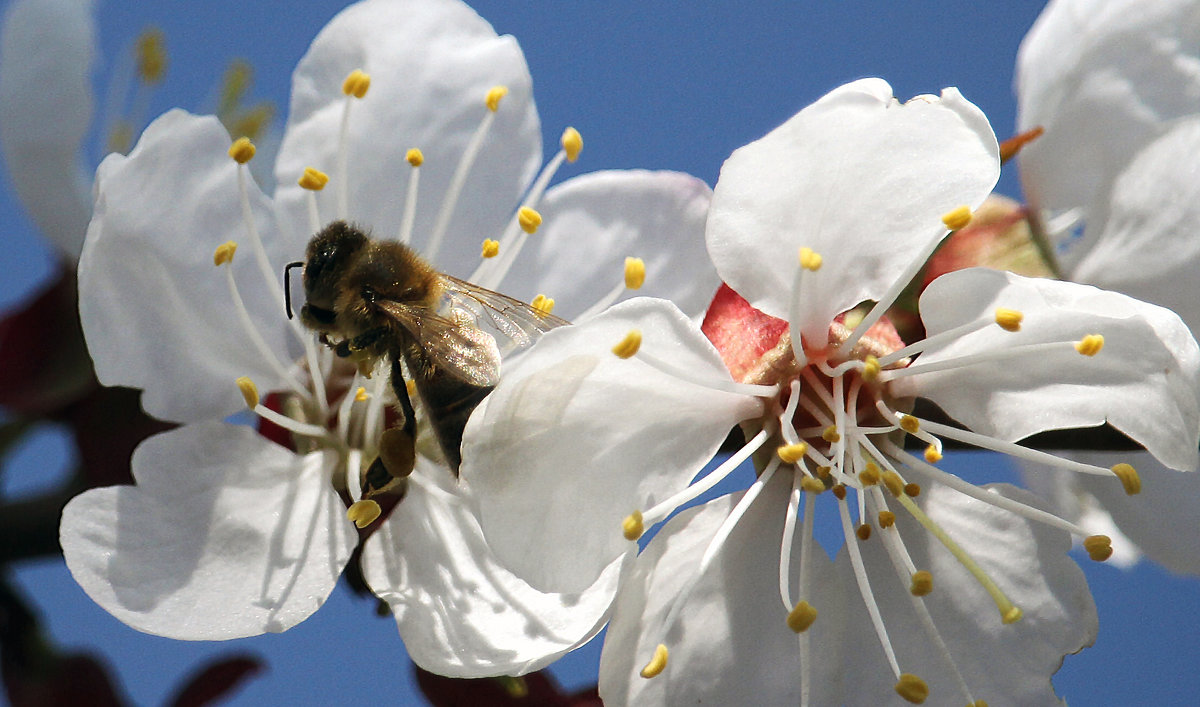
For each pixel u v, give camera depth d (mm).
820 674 262
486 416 255
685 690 261
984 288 260
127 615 257
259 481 264
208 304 264
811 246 260
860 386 265
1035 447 269
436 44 270
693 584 259
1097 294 258
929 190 259
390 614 265
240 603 260
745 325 265
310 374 269
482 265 269
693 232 270
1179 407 257
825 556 264
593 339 256
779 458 263
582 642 258
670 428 260
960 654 263
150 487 261
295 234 268
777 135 258
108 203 258
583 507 258
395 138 270
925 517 262
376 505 263
